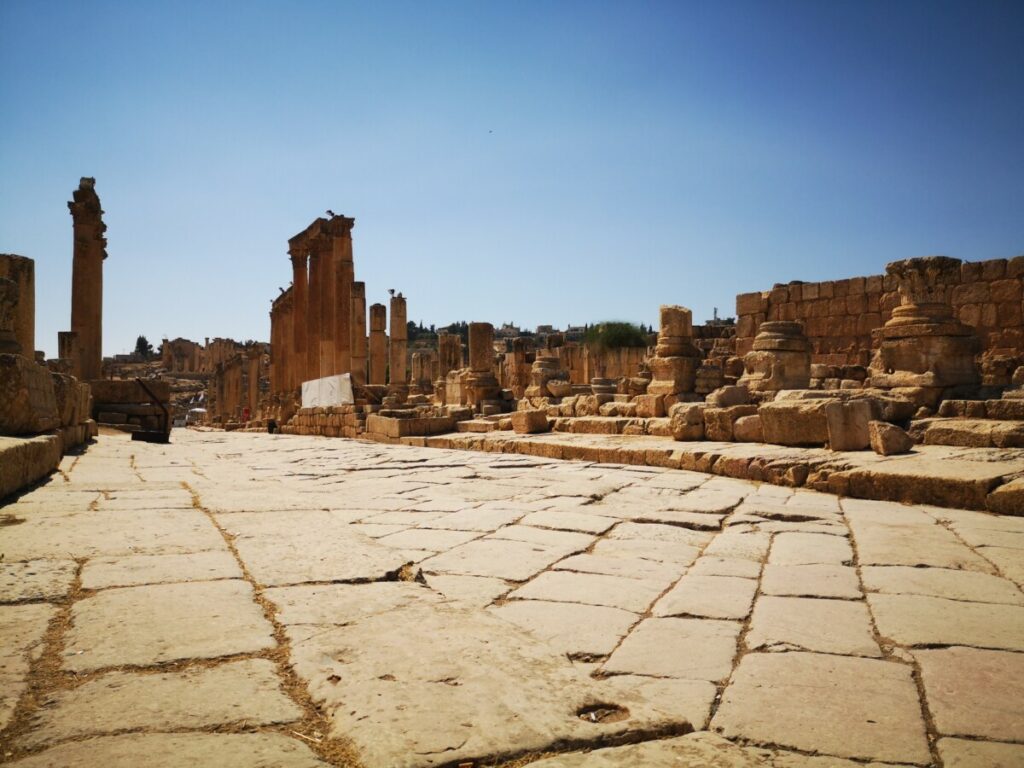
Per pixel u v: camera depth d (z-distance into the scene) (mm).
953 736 2650
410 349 102062
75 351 24688
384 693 2418
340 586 3725
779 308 23547
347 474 10562
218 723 2219
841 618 3971
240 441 20500
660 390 16578
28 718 2215
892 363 13117
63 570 3855
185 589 3584
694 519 6750
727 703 2918
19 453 6926
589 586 4570
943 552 5488
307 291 35344
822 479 8766
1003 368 16391
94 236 25312
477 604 4176
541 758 2119
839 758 2486
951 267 13125
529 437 15461
